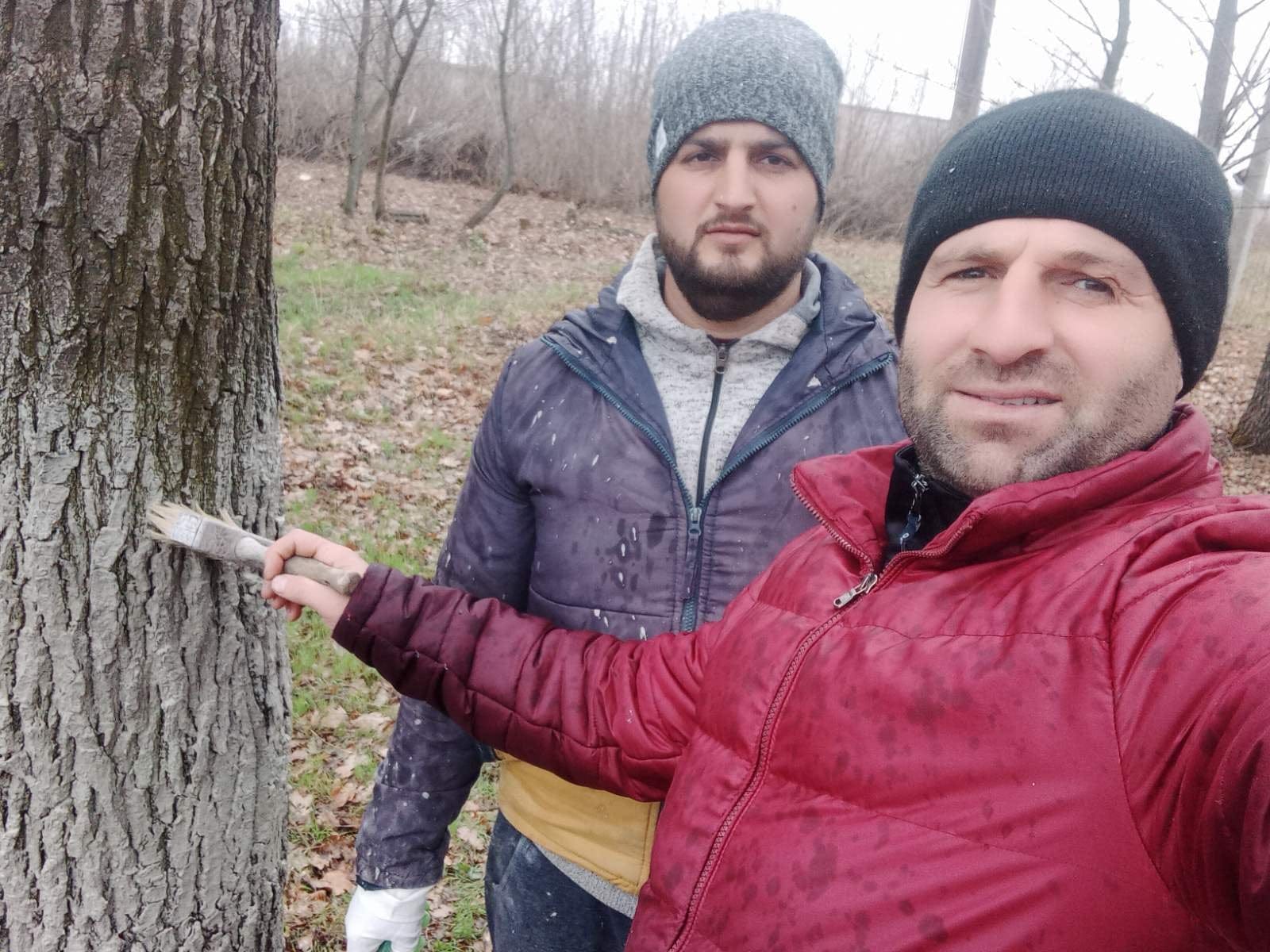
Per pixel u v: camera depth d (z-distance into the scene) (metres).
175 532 1.50
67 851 1.57
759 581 1.29
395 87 12.88
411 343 8.41
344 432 6.54
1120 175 0.91
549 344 1.67
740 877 1.00
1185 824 0.71
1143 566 0.84
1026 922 0.78
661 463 1.56
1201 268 0.95
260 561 1.48
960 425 0.96
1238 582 0.75
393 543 5.22
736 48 1.49
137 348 1.46
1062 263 0.92
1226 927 0.70
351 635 1.45
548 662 1.43
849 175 16.73
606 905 1.62
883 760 0.91
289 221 12.37
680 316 1.68
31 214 1.35
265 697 1.80
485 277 11.73
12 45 1.31
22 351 1.39
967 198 0.99
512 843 1.77
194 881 1.73
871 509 1.18
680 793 1.14
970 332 0.96
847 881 0.89
